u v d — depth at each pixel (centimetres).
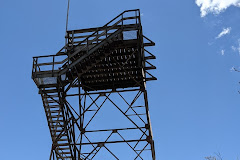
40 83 2369
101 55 2269
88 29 2361
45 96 2395
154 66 2445
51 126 2472
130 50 2277
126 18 2269
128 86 2623
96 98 2509
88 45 2295
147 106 2450
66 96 2425
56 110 2425
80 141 2509
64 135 2409
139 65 2300
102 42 2228
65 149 2544
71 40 2362
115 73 2491
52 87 2384
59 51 2345
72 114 2458
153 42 2328
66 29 2381
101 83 2616
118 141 2438
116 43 2223
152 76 2458
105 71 2455
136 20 2253
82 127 2508
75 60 2264
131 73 2494
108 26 2302
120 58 2367
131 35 2222
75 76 2377
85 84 2609
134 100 2481
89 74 2472
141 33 2259
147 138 2423
